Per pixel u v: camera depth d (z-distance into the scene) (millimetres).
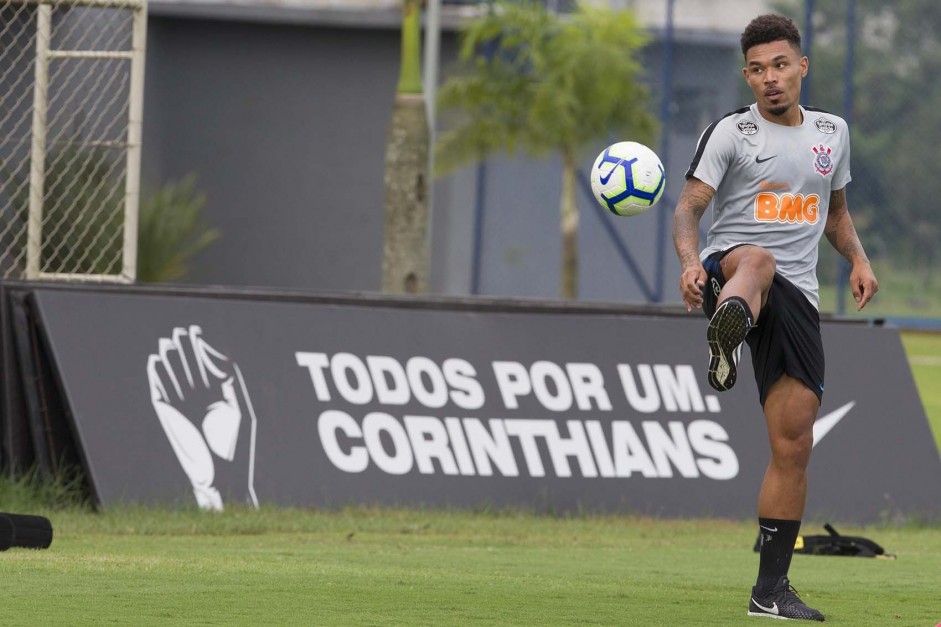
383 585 20531
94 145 36031
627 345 34938
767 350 18266
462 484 33031
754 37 18641
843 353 36031
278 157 89500
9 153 42500
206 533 28734
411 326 33938
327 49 89250
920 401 36094
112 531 28281
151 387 31719
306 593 19344
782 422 18000
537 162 90375
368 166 89688
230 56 89000
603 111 85062
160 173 88000
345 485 32281
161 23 87938
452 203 89688
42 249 35156
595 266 92250
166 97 88625
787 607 17891
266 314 33125
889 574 24891
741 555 27906
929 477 35344
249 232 89562
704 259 18969
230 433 31938
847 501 34656
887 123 149750
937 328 107500
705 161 18531
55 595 18531
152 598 18422
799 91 18703
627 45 87312
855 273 19594
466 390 33750
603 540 29953
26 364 31938
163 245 77812
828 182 18812
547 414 33969
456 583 21125
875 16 150875
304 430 32469
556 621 17422
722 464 34406
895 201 150125
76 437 30797
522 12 84688
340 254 89875
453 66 89812
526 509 33094
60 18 38406
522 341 34438
